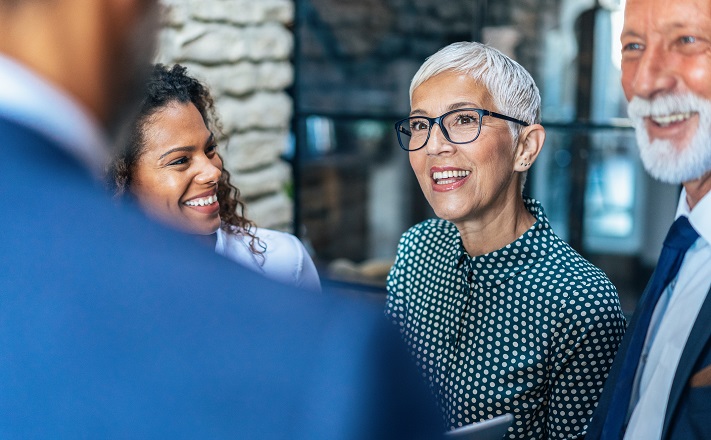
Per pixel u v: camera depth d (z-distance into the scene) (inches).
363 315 18.9
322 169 296.2
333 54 308.5
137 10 19.2
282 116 148.6
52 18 18.2
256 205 144.1
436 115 67.3
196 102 70.8
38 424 17.7
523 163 68.9
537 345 64.9
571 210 208.2
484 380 66.2
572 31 201.2
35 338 17.7
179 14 122.3
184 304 18.1
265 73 143.4
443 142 66.8
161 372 17.8
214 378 17.8
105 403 17.7
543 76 206.1
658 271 49.4
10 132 17.6
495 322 66.6
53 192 17.9
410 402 18.8
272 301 18.5
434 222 76.5
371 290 119.2
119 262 18.0
